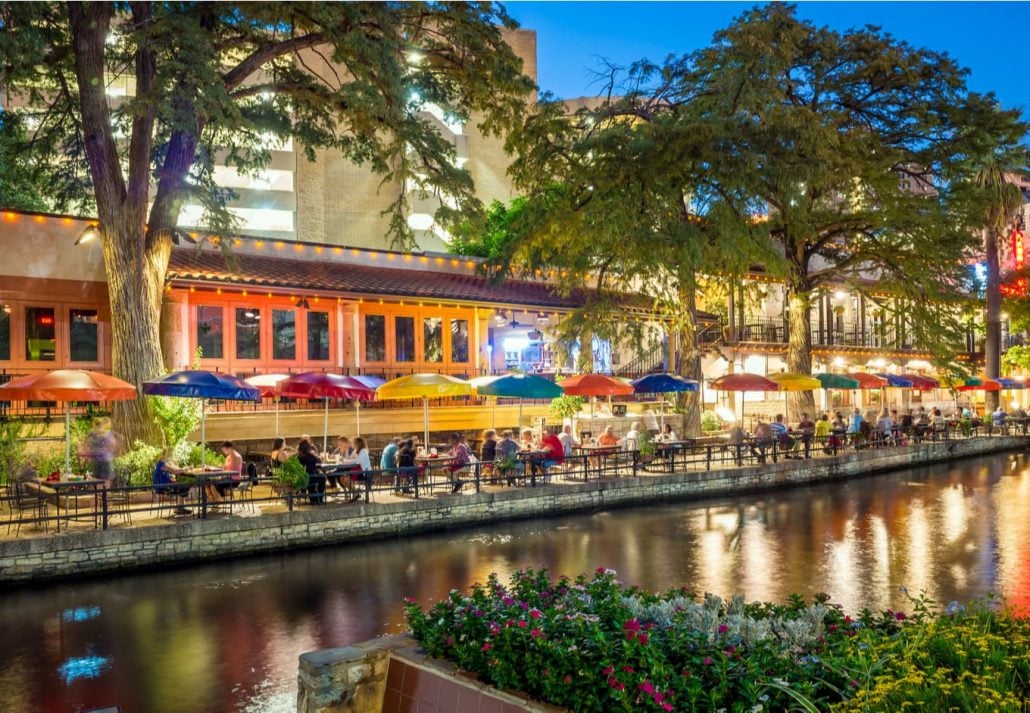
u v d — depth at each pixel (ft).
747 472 70.95
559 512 58.54
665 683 14.12
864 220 95.40
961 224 95.45
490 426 84.74
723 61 77.56
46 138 67.92
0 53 48.67
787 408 103.19
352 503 50.26
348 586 37.01
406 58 67.31
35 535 39.04
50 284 65.46
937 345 91.91
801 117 74.08
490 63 65.57
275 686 24.32
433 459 58.23
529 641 16.02
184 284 67.15
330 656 17.89
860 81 93.97
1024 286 146.72
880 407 142.10
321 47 122.52
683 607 18.98
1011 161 120.26
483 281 91.04
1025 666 15.01
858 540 47.65
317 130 74.95
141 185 57.52
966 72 92.73
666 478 65.57
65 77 67.26
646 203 73.00
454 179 65.82
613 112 84.28
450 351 85.51
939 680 13.96
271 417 69.21
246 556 43.83
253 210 116.57
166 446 55.83
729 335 119.03
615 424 88.43
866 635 16.99
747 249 73.31
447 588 36.52
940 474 84.94
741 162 71.10
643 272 75.46
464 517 53.11
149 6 57.57
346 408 74.64
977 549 44.83
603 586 20.66
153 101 50.44
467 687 16.31
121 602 34.40
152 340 57.47
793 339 100.83
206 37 52.13
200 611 32.94
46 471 51.42
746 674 14.46
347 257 84.53
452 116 74.23
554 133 81.00
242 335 72.38
